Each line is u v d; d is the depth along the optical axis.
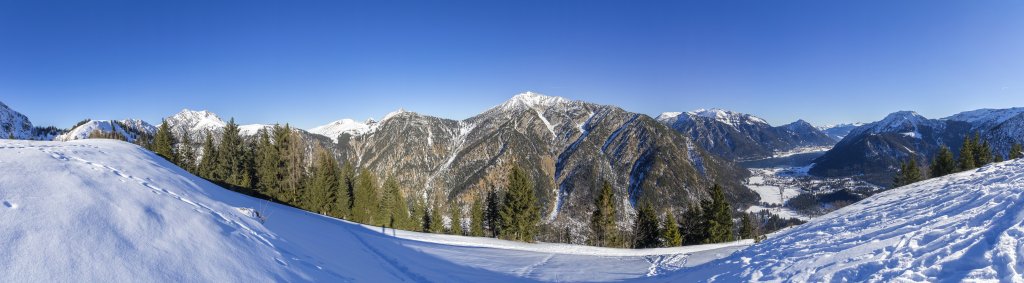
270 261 10.75
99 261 7.49
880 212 21.03
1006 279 7.89
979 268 8.61
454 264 22.06
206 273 8.68
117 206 9.82
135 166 15.29
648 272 23.31
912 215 17.42
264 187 47.19
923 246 11.15
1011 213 11.14
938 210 16.77
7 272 6.43
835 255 13.00
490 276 20.42
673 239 50.03
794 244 18.03
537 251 31.95
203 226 10.92
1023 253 8.33
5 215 7.80
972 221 12.16
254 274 9.56
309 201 49.94
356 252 18.20
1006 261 8.34
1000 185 17.69
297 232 17.36
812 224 26.47
